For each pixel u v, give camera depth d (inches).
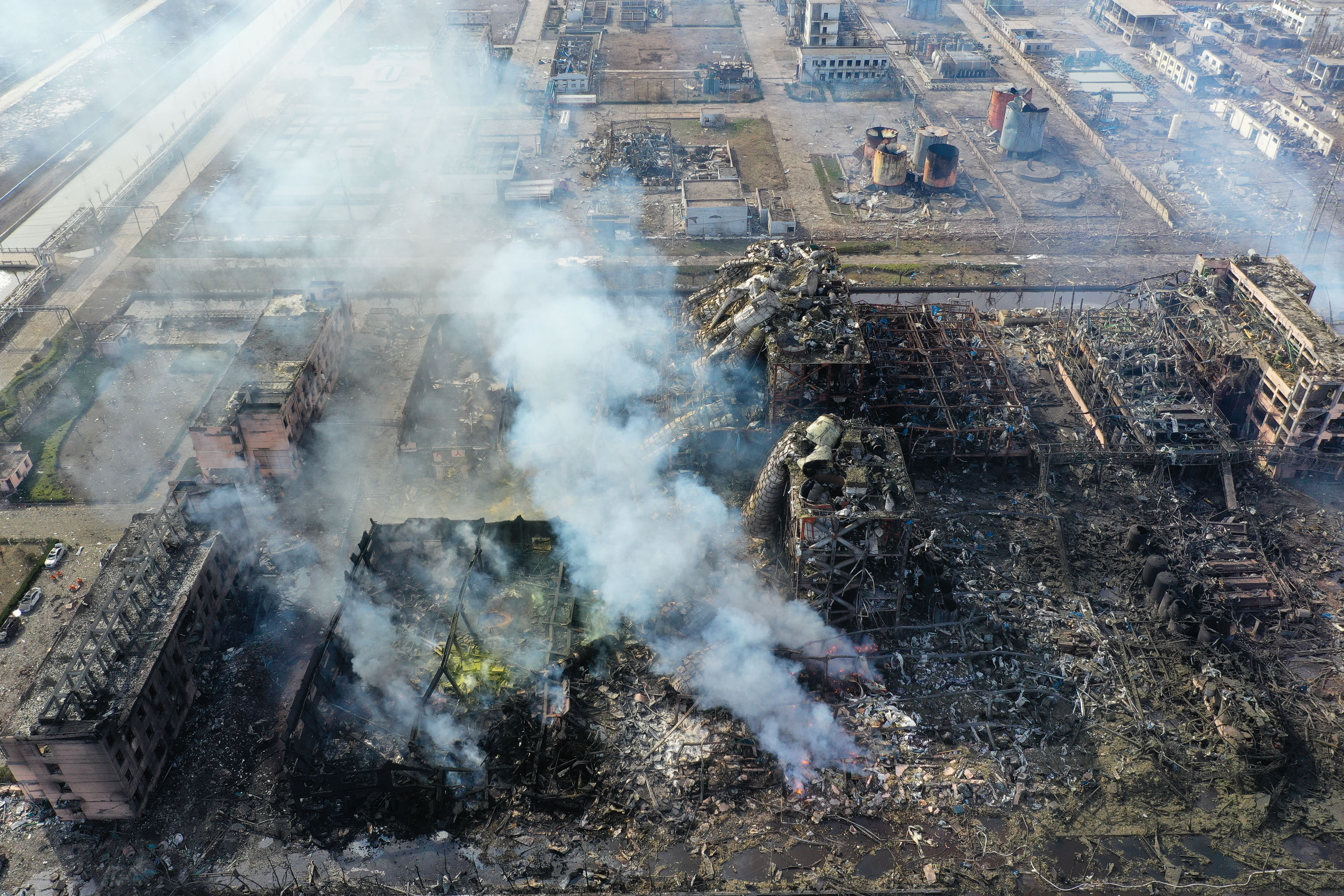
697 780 2755.9
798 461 3056.1
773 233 5723.4
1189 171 6466.5
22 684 3034.0
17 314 4970.5
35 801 2728.8
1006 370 4202.8
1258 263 4254.4
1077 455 3814.0
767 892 2508.6
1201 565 3351.4
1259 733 2800.2
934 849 2610.7
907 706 2955.2
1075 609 3257.9
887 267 5383.9
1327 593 3324.3
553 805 2699.3
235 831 2667.3
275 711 2974.9
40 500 3774.6
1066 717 2923.2
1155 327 4234.7
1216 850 2603.3
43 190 6471.5
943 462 3890.3
